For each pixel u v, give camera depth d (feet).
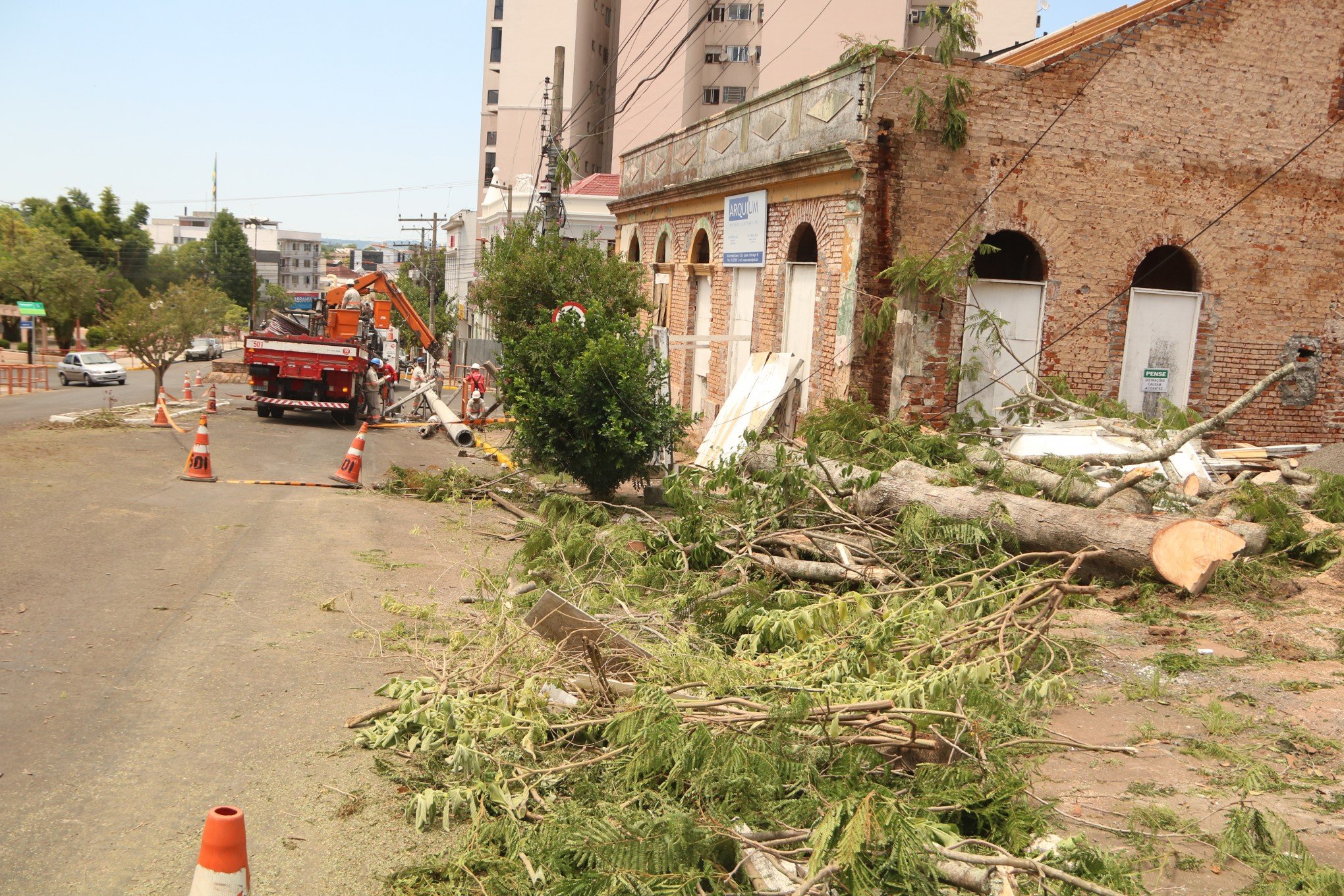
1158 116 48.06
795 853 13.24
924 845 12.76
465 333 153.79
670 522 32.83
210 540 34.24
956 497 30.58
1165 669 22.79
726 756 14.46
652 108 198.29
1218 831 15.30
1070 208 47.50
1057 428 41.60
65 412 87.30
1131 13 55.26
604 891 12.28
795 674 19.26
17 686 19.85
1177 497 33.76
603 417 45.91
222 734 18.44
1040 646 22.59
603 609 26.25
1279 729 19.44
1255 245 49.96
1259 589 28.09
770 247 56.24
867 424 42.70
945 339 46.29
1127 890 12.58
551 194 88.48
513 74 232.12
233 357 246.06
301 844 14.75
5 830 14.42
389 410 91.91
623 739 15.87
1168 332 49.67
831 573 27.91
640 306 71.10
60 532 33.27
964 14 44.88
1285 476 40.96
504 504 45.65
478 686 19.30
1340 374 51.78
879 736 15.88
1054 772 17.58
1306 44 49.39
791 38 182.60
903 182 45.57
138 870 13.71
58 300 215.72
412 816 15.71
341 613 26.78
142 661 21.89
